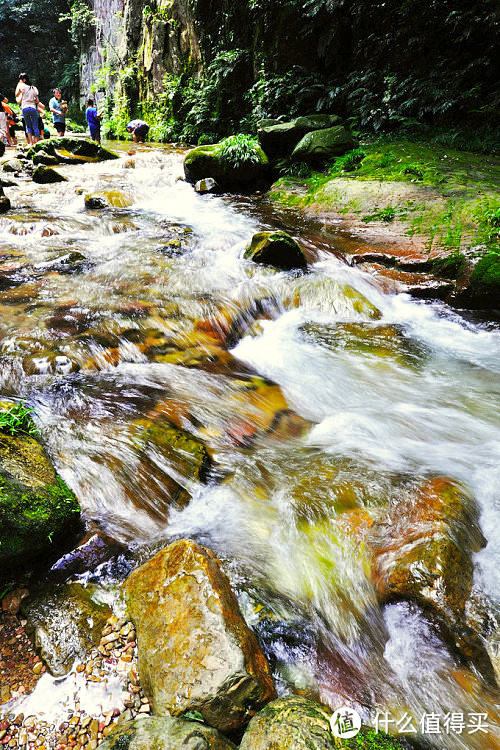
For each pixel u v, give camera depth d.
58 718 2.08
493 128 10.08
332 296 5.98
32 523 2.63
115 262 6.47
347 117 12.40
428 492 3.01
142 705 2.12
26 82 13.69
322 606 2.57
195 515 3.09
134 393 4.02
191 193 10.23
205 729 1.94
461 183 7.52
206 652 2.12
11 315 4.89
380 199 7.80
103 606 2.54
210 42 16.47
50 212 8.45
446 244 6.58
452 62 10.94
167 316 5.22
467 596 2.49
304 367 4.84
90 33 28.53
